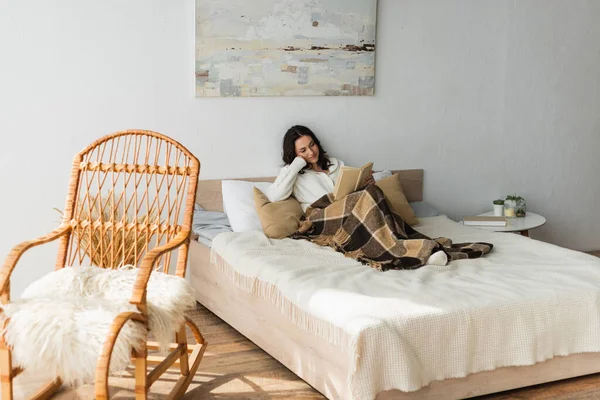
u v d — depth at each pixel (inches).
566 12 200.5
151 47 154.3
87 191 119.1
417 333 103.6
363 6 173.0
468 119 192.2
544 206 206.5
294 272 122.7
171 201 158.7
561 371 117.3
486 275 125.2
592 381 119.3
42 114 146.7
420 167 188.1
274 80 165.9
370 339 100.0
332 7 169.5
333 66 171.8
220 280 144.6
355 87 175.3
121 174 153.8
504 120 197.2
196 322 147.2
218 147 163.5
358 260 135.0
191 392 115.4
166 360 107.1
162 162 158.7
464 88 190.4
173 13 155.3
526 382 114.6
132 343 92.7
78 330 91.8
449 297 112.0
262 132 167.5
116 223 118.5
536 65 198.7
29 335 91.8
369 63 175.9
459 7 186.5
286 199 159.0
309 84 169.8
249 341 137.5
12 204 146.4
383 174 176.1
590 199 213.0
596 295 116.3
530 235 205.6
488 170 197.2
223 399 113.2
